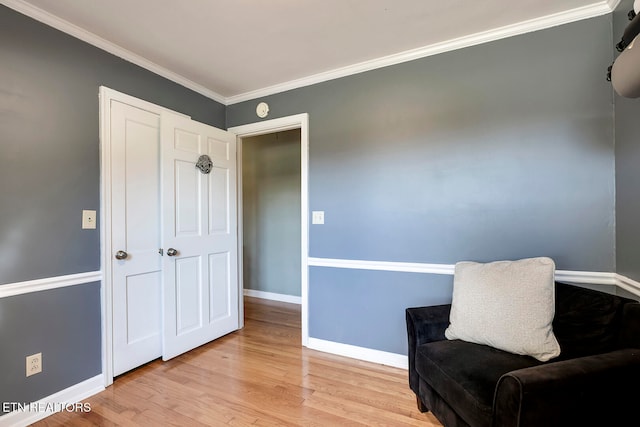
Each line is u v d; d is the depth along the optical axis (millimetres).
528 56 1913
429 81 2184
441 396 1414
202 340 2623
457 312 1642
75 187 1877
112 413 1729
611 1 1692
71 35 1870
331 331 2521
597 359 1053
